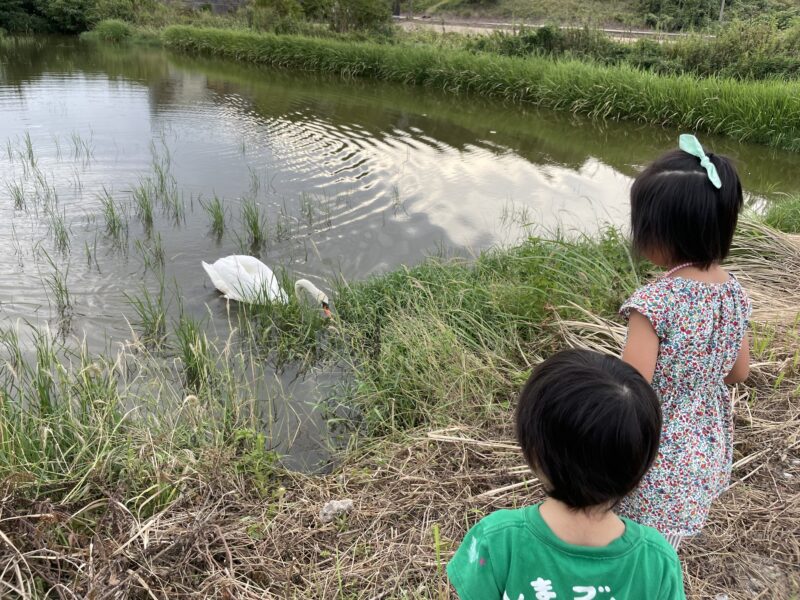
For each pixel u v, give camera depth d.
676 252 1.95
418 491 3.23
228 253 7.46
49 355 4.57
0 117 12.85
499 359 4.38
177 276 6.88
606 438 1.27
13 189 8.98
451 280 5.65
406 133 13.15
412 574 2.72
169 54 24.83
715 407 2.09
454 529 2.96
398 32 27.94
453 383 4.14
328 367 5.32
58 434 3.62
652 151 12.57
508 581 1.43
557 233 6.97
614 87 15.37
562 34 20.95
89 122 12.76
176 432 3.81
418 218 8.56
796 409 3.69
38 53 23.48
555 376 1.35
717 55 18.14
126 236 7.71
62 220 8.05
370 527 3.01
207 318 6.10
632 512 2.08
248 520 3.05
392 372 4.66
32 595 2.51
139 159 10.51
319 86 18.52
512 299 5.09
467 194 9.55
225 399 4.38
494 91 17.88
